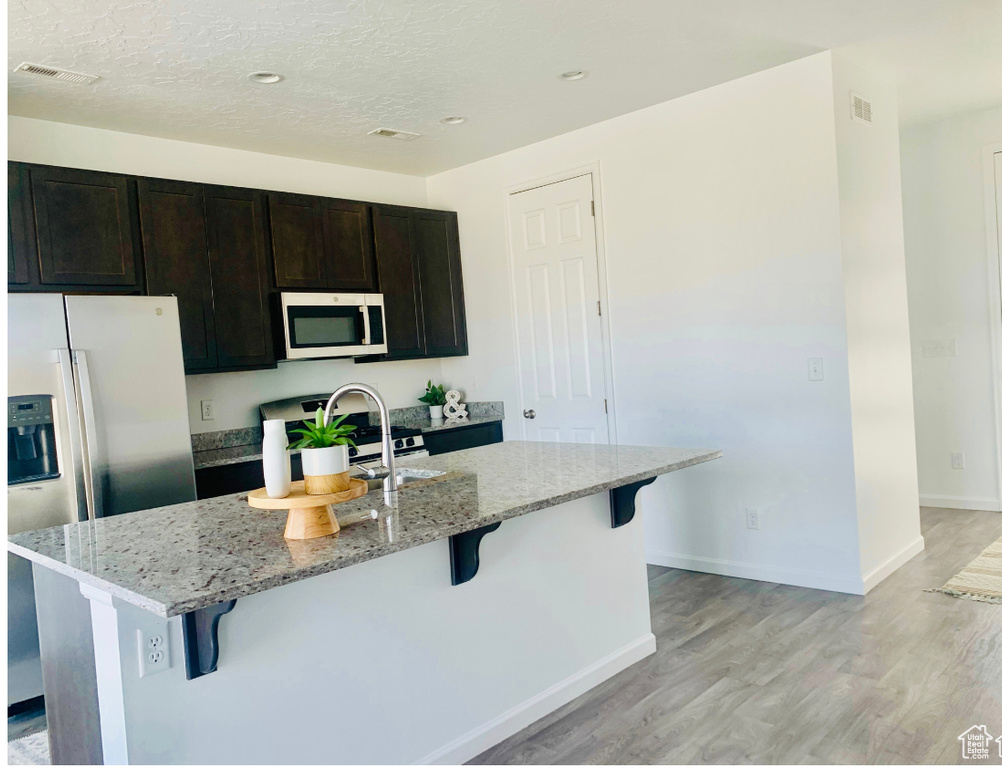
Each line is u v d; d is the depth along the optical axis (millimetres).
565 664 2691
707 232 3889
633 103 3977
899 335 4027
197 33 2719
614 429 4383
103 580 1577
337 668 2033
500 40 3002
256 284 3984
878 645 2936
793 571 3719
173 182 3684
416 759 2213
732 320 3830
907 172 5121
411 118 3898
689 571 4113
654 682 2773
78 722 2057
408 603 2209
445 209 5191
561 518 2707
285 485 1864
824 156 3467
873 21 3113
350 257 4445
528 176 4664
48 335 2953
